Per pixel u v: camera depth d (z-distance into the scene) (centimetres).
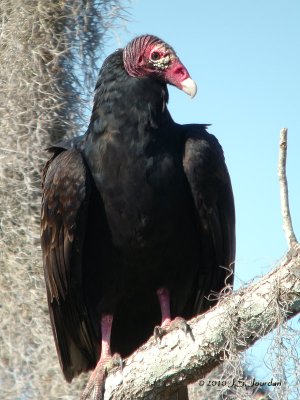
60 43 1306
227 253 1052
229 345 840
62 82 1295
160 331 891
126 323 1082
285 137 809
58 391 1157
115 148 1012
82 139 1056
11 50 1293
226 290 945
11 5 1312
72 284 1034
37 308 1189
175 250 1029
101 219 1020
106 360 967
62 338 1056
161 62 1043
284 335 810
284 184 810
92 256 1031
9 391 1159
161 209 1010
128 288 1044
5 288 1198
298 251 802
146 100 1027
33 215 1218
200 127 1060
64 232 1025
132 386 896
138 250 1019
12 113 1264
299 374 812
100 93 1043
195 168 1021
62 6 1314
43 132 1262
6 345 1178
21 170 1235
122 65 1049
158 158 1013
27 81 1280
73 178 1015
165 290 1050
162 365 880
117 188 1010
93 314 1054
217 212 1038
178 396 959
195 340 860
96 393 927
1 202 1222
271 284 815
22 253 1204
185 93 1035
